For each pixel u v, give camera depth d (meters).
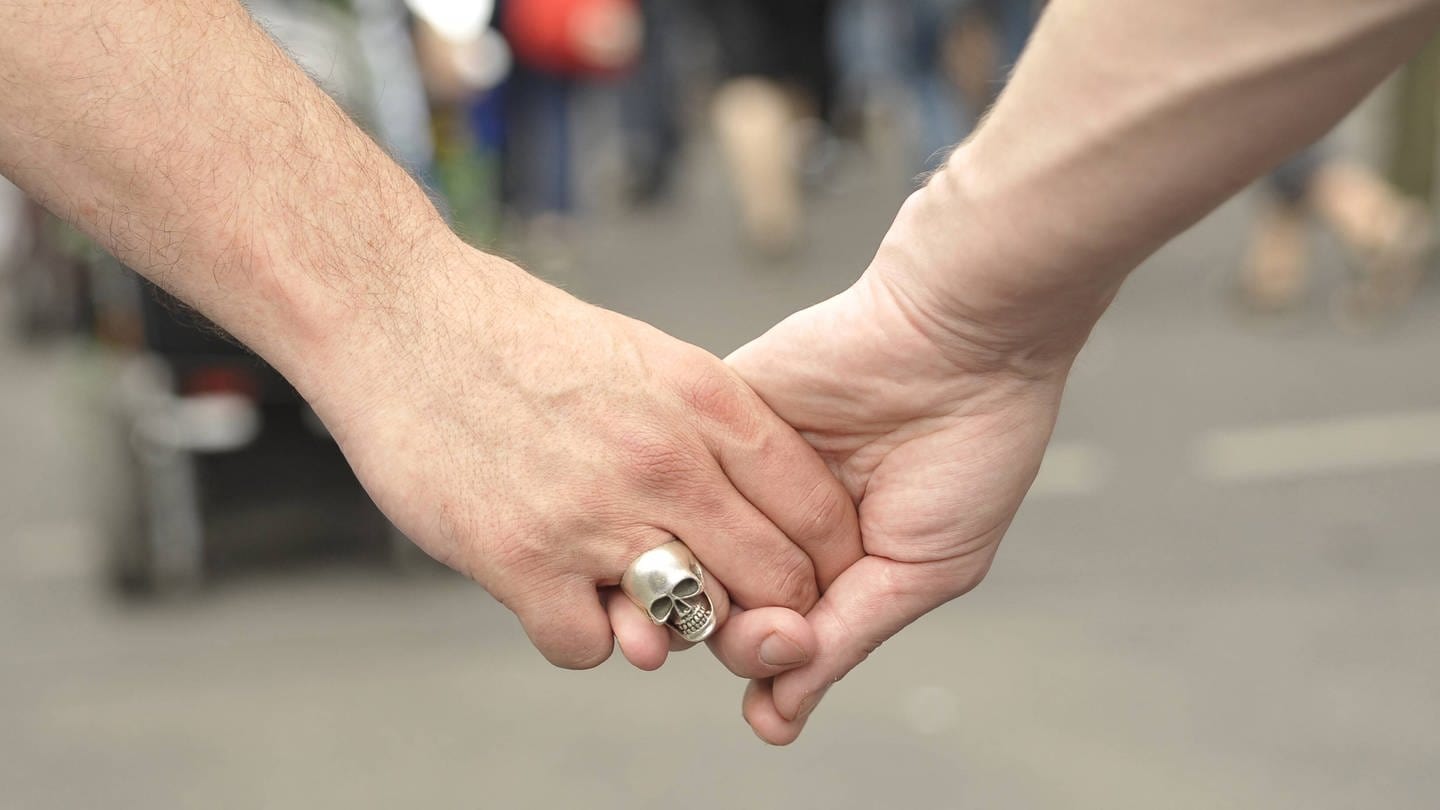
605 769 2.92
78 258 3.59
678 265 7.25
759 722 1.59
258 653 3.50
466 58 4.53
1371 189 5.84
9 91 1.27
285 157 1.34
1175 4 1.03
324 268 1.36
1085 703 3.11
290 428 3.93
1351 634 3.38
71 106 1.27
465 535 1.41
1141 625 3.46
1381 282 5.86
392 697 3.24
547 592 1.44
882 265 1.40
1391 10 0.96
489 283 1.42
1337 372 5.35
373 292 1.37
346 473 3.99
